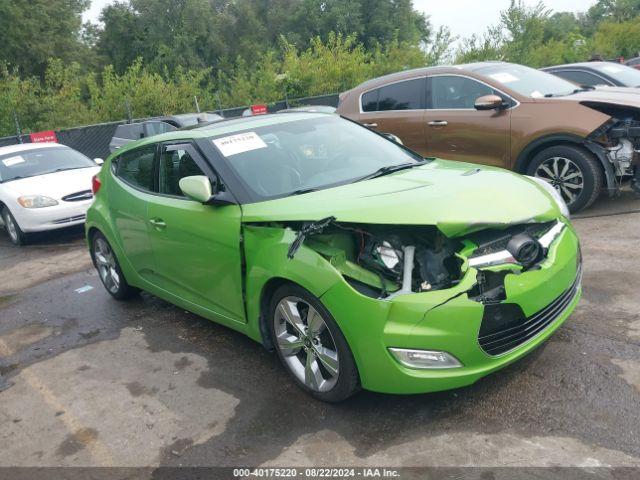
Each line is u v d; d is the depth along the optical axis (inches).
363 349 115.7
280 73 1045.8
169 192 171.0
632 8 1754.4
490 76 273.7
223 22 2085.4
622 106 236.5
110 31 1849.2
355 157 165.3
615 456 103.2
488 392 127.4
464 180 137.2
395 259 119.3
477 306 112.2
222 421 131.6
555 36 1230.9
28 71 1385.3
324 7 2044.8
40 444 133.3
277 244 130.1
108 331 194.9
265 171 152.6
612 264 190.4
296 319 130.9
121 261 202.2
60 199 336.8
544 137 249.3
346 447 116.0
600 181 243.6
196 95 896.9
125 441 129.4
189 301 172.6
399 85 304.5
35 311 226.2
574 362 134.4
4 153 382.6
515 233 125.1
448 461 107.9
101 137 671.1
